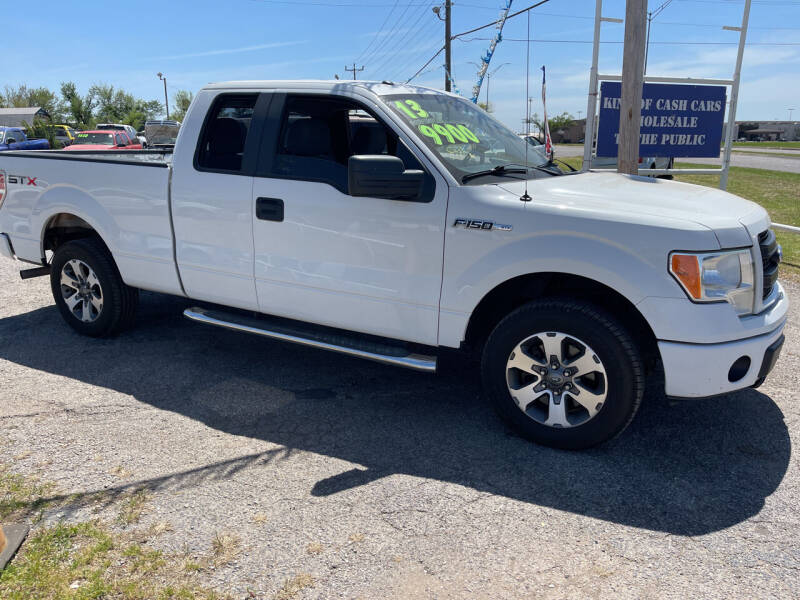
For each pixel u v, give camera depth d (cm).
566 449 348
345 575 251
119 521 282
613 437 337
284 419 385
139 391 420
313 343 399
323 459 339
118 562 255
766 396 416
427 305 365
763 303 335
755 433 368
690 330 310
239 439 360
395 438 363
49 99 6500
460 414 394
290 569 254
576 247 322
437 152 365
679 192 373
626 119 717
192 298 457
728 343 314
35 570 249
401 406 404
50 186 501
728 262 314
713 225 314
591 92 857
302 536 274
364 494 307
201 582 245
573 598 241
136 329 539
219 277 434
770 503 301
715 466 334
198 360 474
